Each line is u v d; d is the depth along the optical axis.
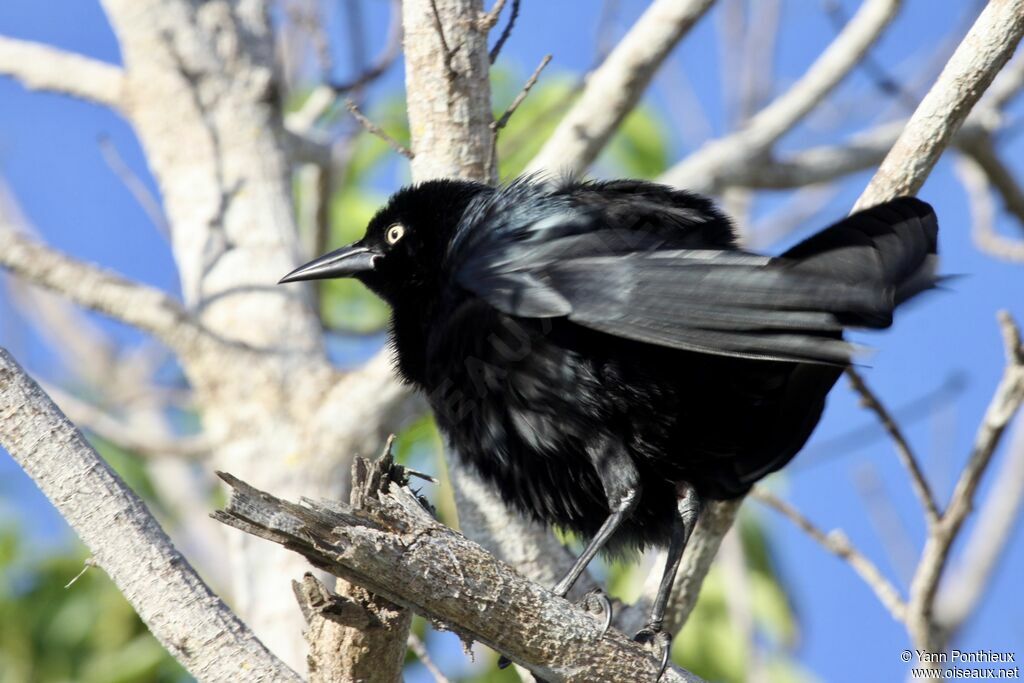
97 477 6.76
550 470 9.18
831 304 7.44
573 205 9.21
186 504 15.19
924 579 9.23
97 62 14.41
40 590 13.48
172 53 14.20
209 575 14.66
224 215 13.68
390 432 12.72
